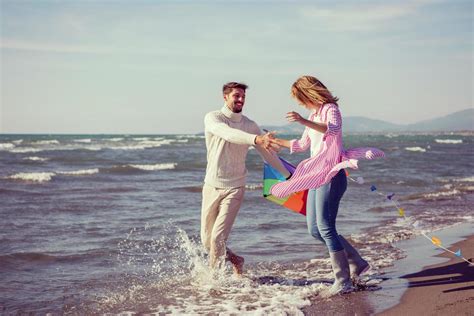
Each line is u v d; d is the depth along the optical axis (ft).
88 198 37.11
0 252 19.77
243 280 16.02
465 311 12.20
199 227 25.93
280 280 16.14
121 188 44.09
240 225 26.37
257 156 98.53
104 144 165.07
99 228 25.29
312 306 13.14
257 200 36.06
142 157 96.68
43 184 47.29
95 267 18.08
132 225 26.22
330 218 14.17
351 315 12.35
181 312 13.03
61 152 109.81
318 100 14.11
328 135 13.69
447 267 16.71
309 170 14.10
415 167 72.18
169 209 32.12
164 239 22.97
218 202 15.67
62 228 25.14
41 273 17.21
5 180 49.98
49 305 13.82
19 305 13.82
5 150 115.03
